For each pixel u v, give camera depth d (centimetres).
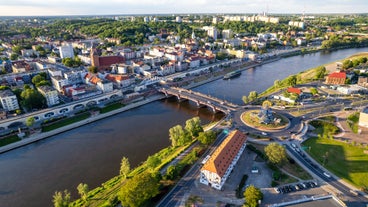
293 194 12400
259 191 11706
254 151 16162
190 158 15500
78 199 12900
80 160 16662
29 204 12962
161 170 14525
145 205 11738
